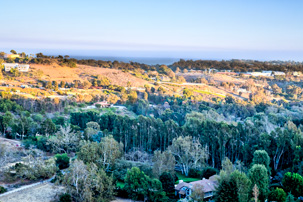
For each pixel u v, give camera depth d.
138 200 84.25
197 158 108.38
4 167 98.38
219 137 116.50
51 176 95.62
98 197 80.56
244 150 110.69
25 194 82.31
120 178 94.31
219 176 81.88
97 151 101.00
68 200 77.06
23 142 125.88
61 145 122.50
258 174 78.75
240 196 72.75
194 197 77.06
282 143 108.31
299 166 94.06
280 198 74.94
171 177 89.12
